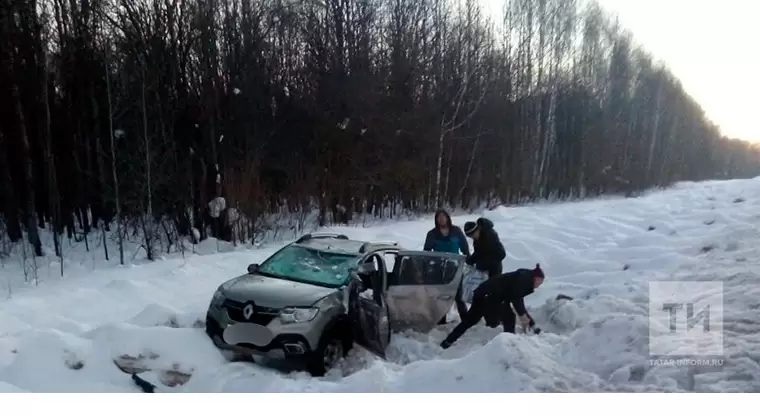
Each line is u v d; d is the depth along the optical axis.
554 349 5.41
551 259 11.55
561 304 7.90
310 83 23.61
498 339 5.14
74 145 16.69
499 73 34.38
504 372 4.72
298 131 22.34
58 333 6.39
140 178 14.66
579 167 41.97
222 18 19.98
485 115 31.98
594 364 5.07
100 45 16.28
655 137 54.12
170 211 15.88
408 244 14.62
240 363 6.23
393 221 23.02
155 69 16.48
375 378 5.26
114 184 14.08
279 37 23.47
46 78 15.12
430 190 27.45
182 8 17.38
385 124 24.28
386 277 6.96
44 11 16.19
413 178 25.33
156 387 5.73
